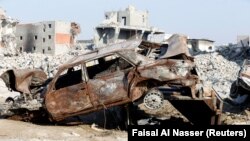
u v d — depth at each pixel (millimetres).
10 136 8758
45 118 10727
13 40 66125
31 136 8859
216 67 35594
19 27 78688
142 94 9648
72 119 11070
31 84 11234
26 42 77938
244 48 51125
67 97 9883
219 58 39156
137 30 81062
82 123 10656
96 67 11422
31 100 10883
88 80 9836
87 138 9008
